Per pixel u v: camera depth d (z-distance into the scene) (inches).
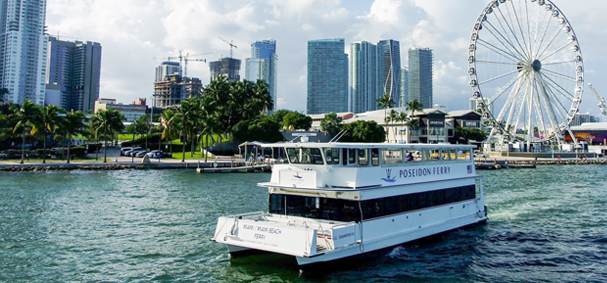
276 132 4746.6
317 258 829.2
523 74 5339.6
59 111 3681.1
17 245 1092.5
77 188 2192.4
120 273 887.7
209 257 990.4
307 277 857.5
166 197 1902.1
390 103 6535.4
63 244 1104.2
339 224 900.0
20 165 3223.4
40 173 2994.6
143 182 2507.4
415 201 1071.0
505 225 1360.7
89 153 4911.4
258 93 5521.7
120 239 1155.3
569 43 5246.1
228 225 926.4
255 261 953.5
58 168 3233.3
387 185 987.3
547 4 5162.4
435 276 884.0
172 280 845.2
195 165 3580.2
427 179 1121.4
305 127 5733.3
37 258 986.1
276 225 852.6
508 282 864.3
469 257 1013.8
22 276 868.6
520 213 1577.3
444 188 1180.5
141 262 958.4
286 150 1026.1
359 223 902.4
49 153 4384.8
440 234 1152.8
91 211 1551.4
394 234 993.5
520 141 6156.5
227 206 1668.3
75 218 1425.9
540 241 1175.6
